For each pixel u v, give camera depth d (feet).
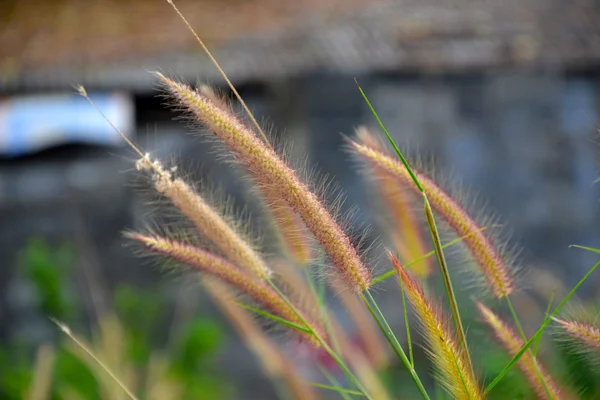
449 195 5.78
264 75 25.62
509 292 5.59
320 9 29.43
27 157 29.17
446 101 26.89
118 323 16.81
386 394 9.23
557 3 29.81
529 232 27.40
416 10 28.60
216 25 29.63
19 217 29.25
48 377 11.35
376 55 25.88
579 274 27.40
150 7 33.14
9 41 30.37
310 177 4.90
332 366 11.56
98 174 29.19
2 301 28.12
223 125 4.67
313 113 25.81
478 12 28.78
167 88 4.75
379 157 5.77
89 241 28.89
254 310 5.68
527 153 27.32
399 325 23.61
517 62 26.50
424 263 6.59
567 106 27.30
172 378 14.44
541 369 5.55
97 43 29.14
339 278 4.91
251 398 22.86
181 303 25.03
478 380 4.97
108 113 26.45
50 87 26.14
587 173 27.37
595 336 4.94
